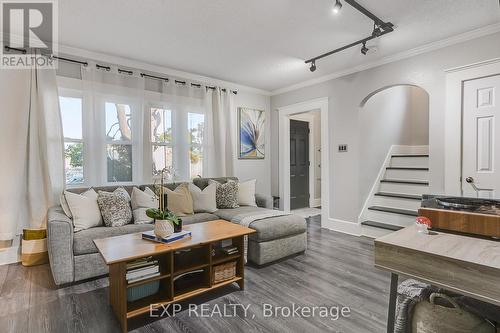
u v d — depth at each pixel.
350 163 4.06
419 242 1.21
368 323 1.87
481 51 2.85
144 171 3.78
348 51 3.39
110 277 2.09
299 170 6.29
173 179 4.03
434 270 1.07
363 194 4.07
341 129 4.18
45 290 2.34
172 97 4.06
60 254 2.37
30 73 2.96
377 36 2.83
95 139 3.38
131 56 3.55
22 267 2.81
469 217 1.30
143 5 2.37
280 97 5.20
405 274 1.16
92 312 2.02
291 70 4.09
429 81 3.23
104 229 2.68
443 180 3.12
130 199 3.21
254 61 3.73
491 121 2.80
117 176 3.62
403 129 5.05
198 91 4.33
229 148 4.67
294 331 1.79
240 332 1.79
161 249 1.95
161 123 3.98
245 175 5.04
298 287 2.40
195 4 2.36
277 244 2.93
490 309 1.25
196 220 3.26
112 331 1.80
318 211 5.91
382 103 4.49
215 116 4.50
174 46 3.24
